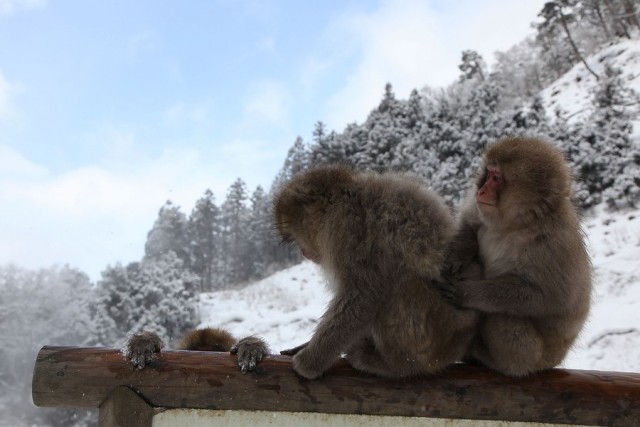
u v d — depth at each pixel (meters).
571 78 34.31
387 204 2.99
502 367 2.96
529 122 20.52
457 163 20.61
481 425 2.95
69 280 16.64
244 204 42.88
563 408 2.94
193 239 41.84
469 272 3.21
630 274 14.01
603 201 18.08
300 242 3.31
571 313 3.03
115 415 2.87
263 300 19.66
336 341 2.85
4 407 14.04
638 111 21.66
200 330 3.87
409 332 2.85
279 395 2.90
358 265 2.93
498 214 3.12
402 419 2.95
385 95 29.39
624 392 2.97
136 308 17.27
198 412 2.93
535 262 2.99
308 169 3.48
